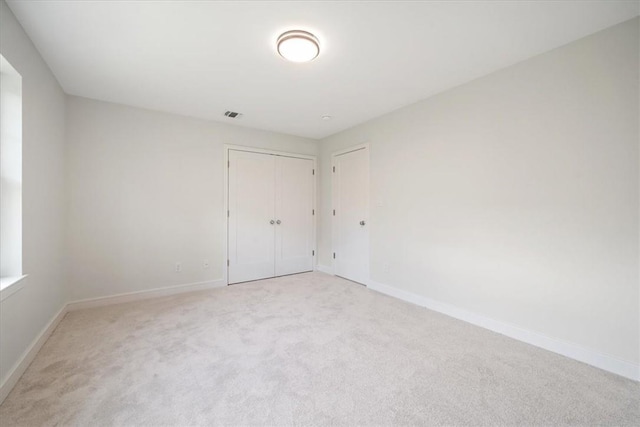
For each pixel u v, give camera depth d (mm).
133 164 3283
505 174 2432
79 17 1773
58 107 2678
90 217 3041
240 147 4059
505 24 1856
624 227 1852
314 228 4840
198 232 3721
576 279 2049
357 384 1732
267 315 2836
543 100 2203
